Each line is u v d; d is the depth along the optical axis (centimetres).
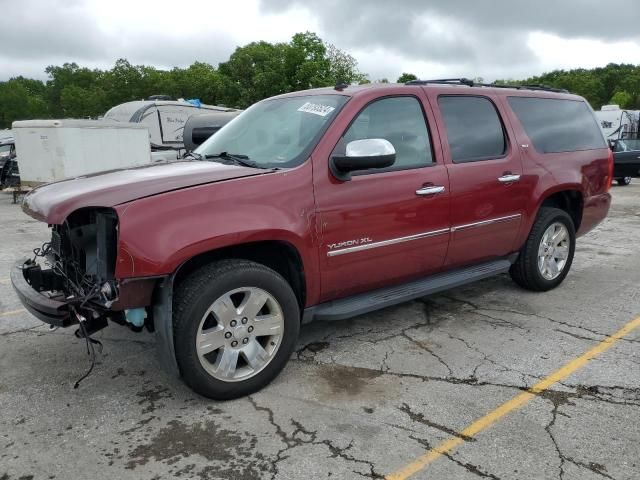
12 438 294
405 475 259
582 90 10394
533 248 503
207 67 5156
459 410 315
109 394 341
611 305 496
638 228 922
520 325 447
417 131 412
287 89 3241
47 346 417
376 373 363
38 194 347
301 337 425
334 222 356
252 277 322
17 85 9088
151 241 289
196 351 310
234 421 308
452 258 438
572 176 519
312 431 296
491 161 453
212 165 362
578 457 271
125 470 266
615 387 341
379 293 404
